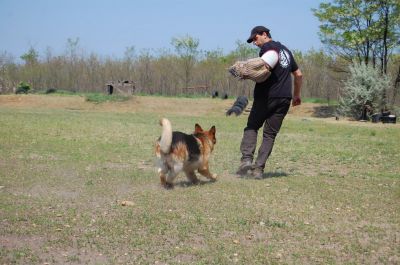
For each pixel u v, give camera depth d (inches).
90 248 170.2
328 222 209.0
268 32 305.9
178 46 1642.5
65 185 274.5
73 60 1679.4
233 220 206.1
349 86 1129.4
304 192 267.6
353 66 1172.5
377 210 231.6
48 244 173.0
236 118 1007.0
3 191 255.0
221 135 600.7
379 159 416.2
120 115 1004.6
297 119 1044.5
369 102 1116.5
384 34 1147.9
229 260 160.7
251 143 307.1
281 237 186.5
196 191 264.4
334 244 180.2
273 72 294.7
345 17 1172.5
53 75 1675.7
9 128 578.6
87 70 1667.1
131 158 385.1
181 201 239.1
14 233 183.6
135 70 1653.5
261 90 299.4
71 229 190.1
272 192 264.4
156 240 179.3
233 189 271.0
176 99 1349.7
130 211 217.8
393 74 1273.4
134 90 1577.3
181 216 211.5
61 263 155.9
